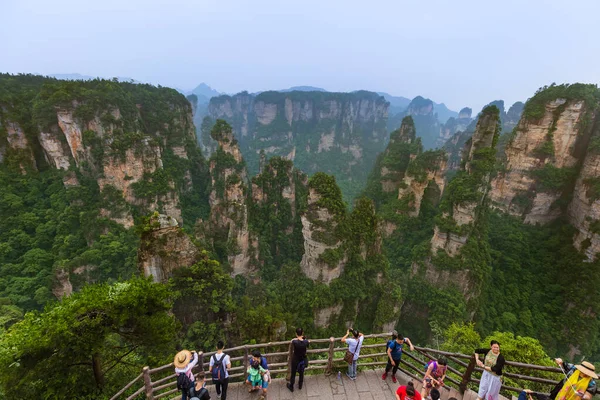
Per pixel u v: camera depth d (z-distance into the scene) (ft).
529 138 182.29
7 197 172.96
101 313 47.67
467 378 35.22
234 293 157.48
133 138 186.70
